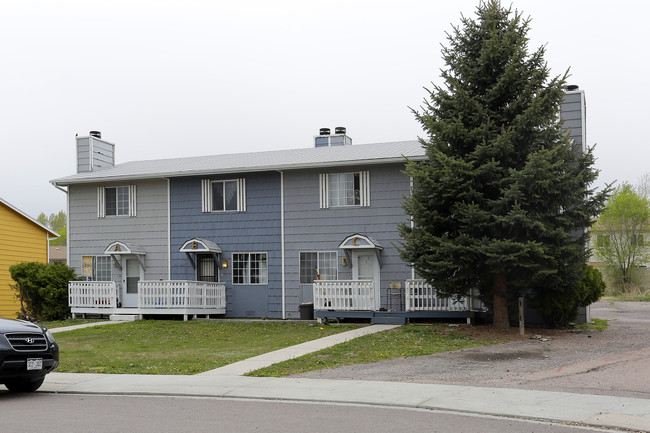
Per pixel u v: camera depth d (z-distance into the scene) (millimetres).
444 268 17516
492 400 9156
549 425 7785
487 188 17906
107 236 26547
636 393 9539
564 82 17406
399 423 7945
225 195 25109
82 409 9078
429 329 18844
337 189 23594
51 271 25219
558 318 19328
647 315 26562
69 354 15266
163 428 7754
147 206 26094
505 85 17781
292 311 23797
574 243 17422
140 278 25891
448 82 18406
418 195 18156
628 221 45531
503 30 18609
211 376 11898
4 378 9773
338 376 11727
